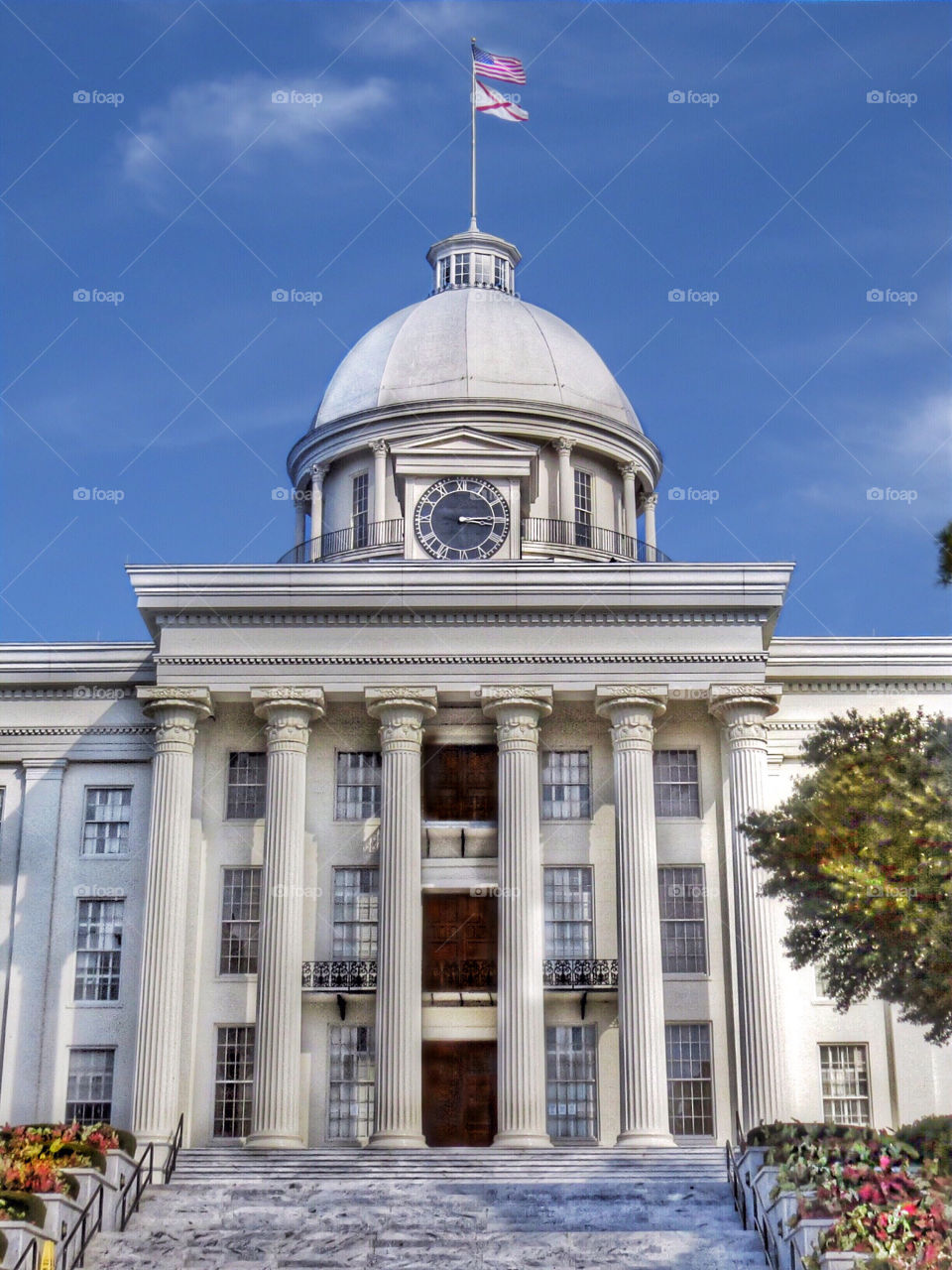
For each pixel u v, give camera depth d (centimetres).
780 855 3816
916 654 5284
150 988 4834
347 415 6384
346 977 4966
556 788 5203
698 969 5047
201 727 5219
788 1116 4684
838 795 3738
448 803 5275
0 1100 5019
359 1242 3472
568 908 5109
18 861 5225
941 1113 4916
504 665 5038
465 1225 3597
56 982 5119
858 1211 2992
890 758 3781
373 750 5231
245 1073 4978
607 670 5031
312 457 6525
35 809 5266
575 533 6266
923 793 3638
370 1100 4931
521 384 6450
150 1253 3406
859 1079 4984
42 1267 3095
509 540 5466
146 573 5088
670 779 5212
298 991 4853
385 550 5944
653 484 6712
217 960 5059
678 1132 4912
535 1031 4762
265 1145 4669
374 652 5047
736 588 5056
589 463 6444
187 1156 4519
